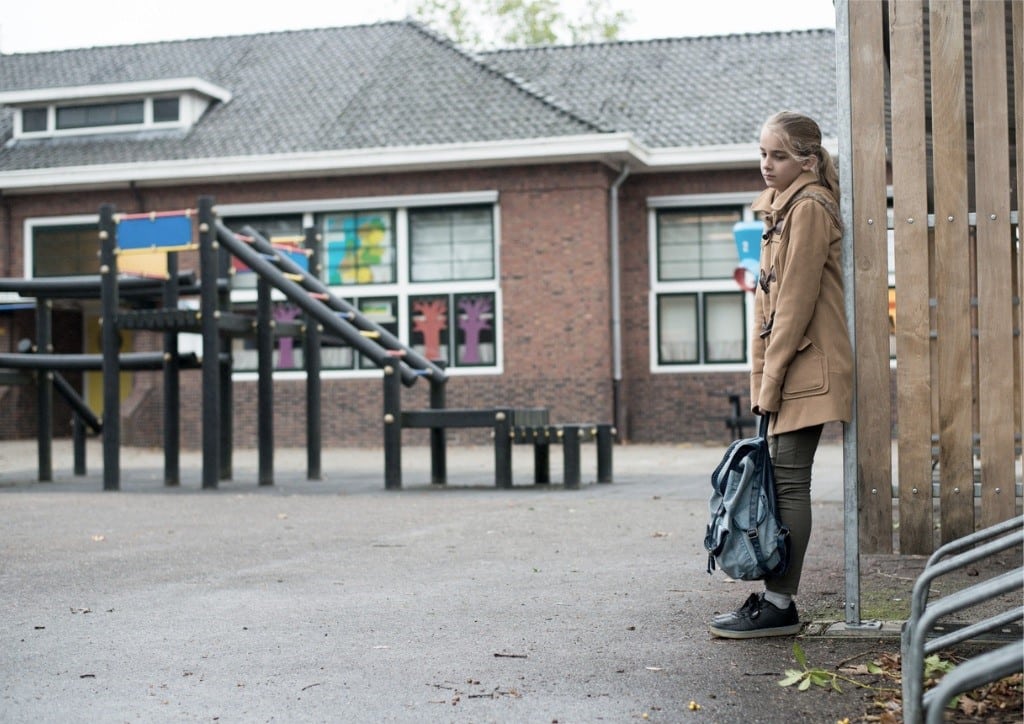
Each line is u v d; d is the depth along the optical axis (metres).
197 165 23.09
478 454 20.08
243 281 23.69
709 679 4.21
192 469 17.02
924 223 4.86
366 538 8.31
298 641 4.93
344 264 23.06
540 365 22.17
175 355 13.38
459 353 22.55
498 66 26.19
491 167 22.34
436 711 3.86
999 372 4.81
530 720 3.74
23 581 6.56
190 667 4.50
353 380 23.02
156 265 13.46
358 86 24.86
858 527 4.93
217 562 7.23
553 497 11.20
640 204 22.73
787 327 4.69
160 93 24.80
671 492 11.59
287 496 11.83
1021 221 4.71
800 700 3.94
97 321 28.20
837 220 4.80
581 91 24.69
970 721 3.72
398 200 22.69
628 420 22.73
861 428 4.92
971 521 4.84
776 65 24.47
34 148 25.22
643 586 6.14
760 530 4.75
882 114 4.89
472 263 22.53
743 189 22.34
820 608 5.43
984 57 4.79
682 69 24.84
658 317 22.70
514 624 5.21
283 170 22.77
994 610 5.40
